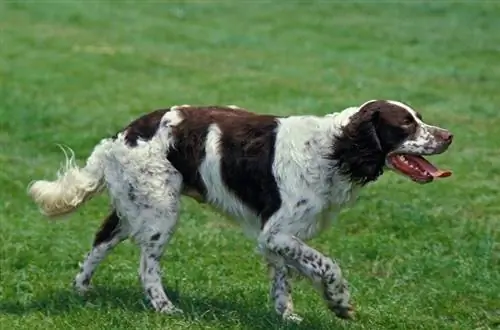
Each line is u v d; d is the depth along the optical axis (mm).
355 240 12977
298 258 9219
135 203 9766
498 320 10250
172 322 9352
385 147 9055
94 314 9523
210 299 10297
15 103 22438
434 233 13359
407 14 37000
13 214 14094
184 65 28438
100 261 10359
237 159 9391
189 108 9828
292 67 28391
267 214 9336
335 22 35844
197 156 9578
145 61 28734
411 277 11531
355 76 27062
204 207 14188
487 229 13633
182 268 11555
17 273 11336
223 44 32031
